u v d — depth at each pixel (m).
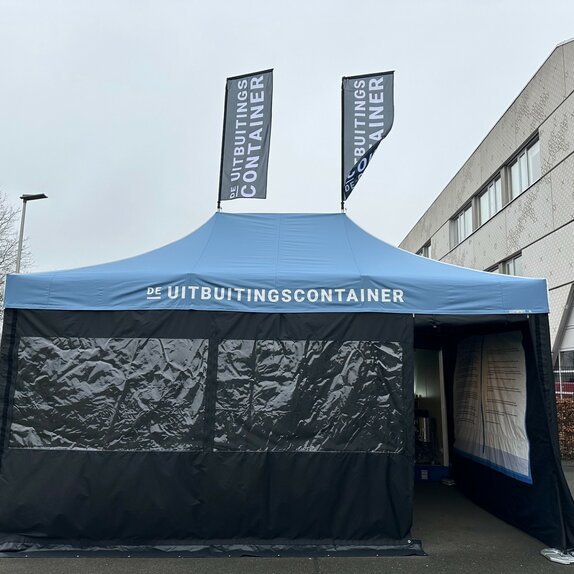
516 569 4.52
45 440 5.04
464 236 21.42
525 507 5.54
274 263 5.66
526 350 5.59
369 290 5.25
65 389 5.13
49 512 4.91
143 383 5.14
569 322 12.19
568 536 4.91
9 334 5.18
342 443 5.07
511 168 16.47
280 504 4.96
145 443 5.04
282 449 5.04
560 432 10.21
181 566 4.52
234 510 4.94
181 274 5.27
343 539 4.93
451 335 7.96
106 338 5.22
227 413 5.10
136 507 4.93
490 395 6.55
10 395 5.11
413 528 5.74
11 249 28.64
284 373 5.18
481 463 6.73
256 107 7.04
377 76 7.11
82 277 5.28
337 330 5.24
